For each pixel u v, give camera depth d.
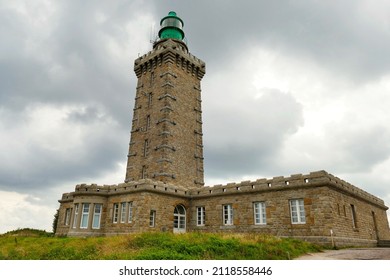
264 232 27.95
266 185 29.34
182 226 33.72
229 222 31.12
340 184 28.05
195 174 40.50
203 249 17.09
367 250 22.55
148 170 38.41
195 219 33.84
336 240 24.23
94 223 32.62
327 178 25.58
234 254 16.81
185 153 40.09
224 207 32.12
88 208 33.03
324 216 24.97
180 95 42.66
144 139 40.84
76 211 33.25
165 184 32.62
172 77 42.31
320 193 25.69
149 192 30.41
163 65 43.25
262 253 17.45
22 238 31.22
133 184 31.56
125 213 31.19
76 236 31.45
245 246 18.19
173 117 40.16
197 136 43.09
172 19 50.50
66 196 40.75
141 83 45.75
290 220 26.83
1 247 24.34
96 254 18.22
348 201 29.02
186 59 45.06
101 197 33.34
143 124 42.00
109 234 31.44
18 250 21.38
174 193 33.12
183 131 41.03
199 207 34.16
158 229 30.34
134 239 20.38
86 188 33.72
